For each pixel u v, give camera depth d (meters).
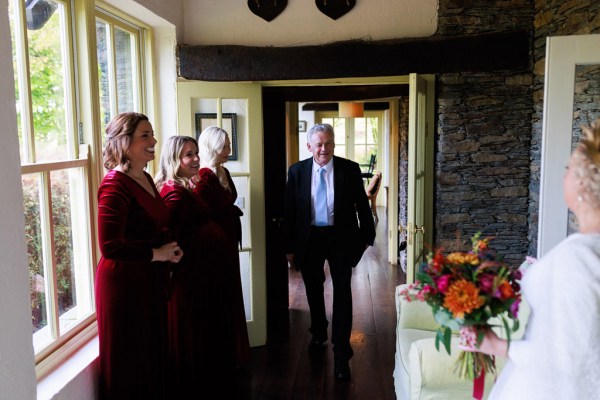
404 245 4.42
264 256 3.54
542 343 1.15
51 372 2.00
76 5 2.38
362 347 3.54
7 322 1.50
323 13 3.48
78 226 2.40
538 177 3.36
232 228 3.03
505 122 3.50
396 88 4.96
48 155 2.20
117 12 2.92
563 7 2.94
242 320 3.10
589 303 1.08
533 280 1.21
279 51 3.49
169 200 2.50
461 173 3.56
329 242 3.13
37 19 2.13
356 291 4.87
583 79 2.60
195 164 2.64
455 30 3.44
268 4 3.48
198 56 3.46
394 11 3.46
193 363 2.67
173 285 2.61
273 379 3.08
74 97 2.39
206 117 3.51
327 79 3.52
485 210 3.58
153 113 3.43
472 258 1.33
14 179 1.54
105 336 2.06
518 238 3.59
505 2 3.40
